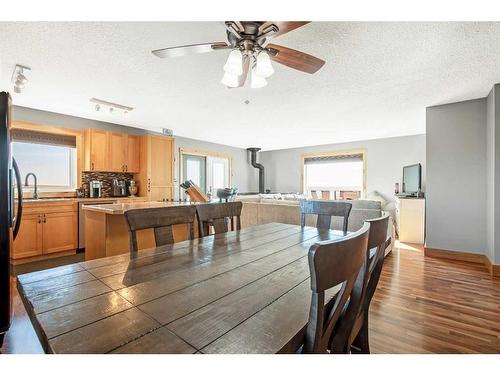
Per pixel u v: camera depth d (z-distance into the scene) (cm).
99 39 200
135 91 312
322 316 66
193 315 75
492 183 308
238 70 162
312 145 734
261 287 96
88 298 85
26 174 398
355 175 670
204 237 185
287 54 173
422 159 564
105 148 447
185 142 618
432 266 331
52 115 405
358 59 231
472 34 192
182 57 229
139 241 261
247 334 66
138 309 78
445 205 367
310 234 196
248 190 808
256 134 578
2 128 174
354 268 75
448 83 288
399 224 480
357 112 400
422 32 190
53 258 362
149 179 489
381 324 195
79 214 390
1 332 171
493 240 302
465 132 353
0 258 173
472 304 227
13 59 231
